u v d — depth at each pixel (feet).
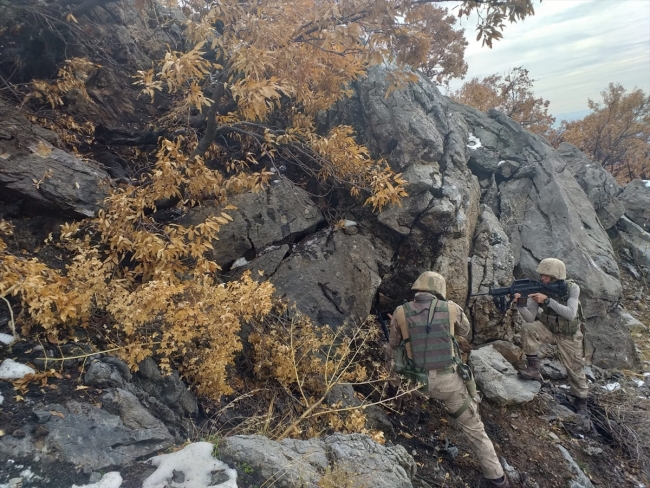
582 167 28.68
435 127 19.39
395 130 18.24
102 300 9.19
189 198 13.12
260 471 7.11
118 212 10.55
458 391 11.43
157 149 15.78
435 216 16.39
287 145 17.25
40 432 6.54
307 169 17.25
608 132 50.88
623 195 29.48
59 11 14.92
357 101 19.88
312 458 7.84
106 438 6.97
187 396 9.44
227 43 12.44
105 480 6.27
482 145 24.64
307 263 14.99
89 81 15.48
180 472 6.70
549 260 15.46
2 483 5.81
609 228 27.66
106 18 17.13
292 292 14.32
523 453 13.38
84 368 8.20
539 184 22.70
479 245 18.58
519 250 21.48
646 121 50.65
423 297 12.01
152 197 11.16
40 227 11.09
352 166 14.97
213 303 9.55
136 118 16.42
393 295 16.48
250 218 14.99
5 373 7.45
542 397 15.85
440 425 13.87
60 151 12.06
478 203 20.34
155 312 8.66
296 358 12.17
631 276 26.30
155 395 8.89
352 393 12.72
